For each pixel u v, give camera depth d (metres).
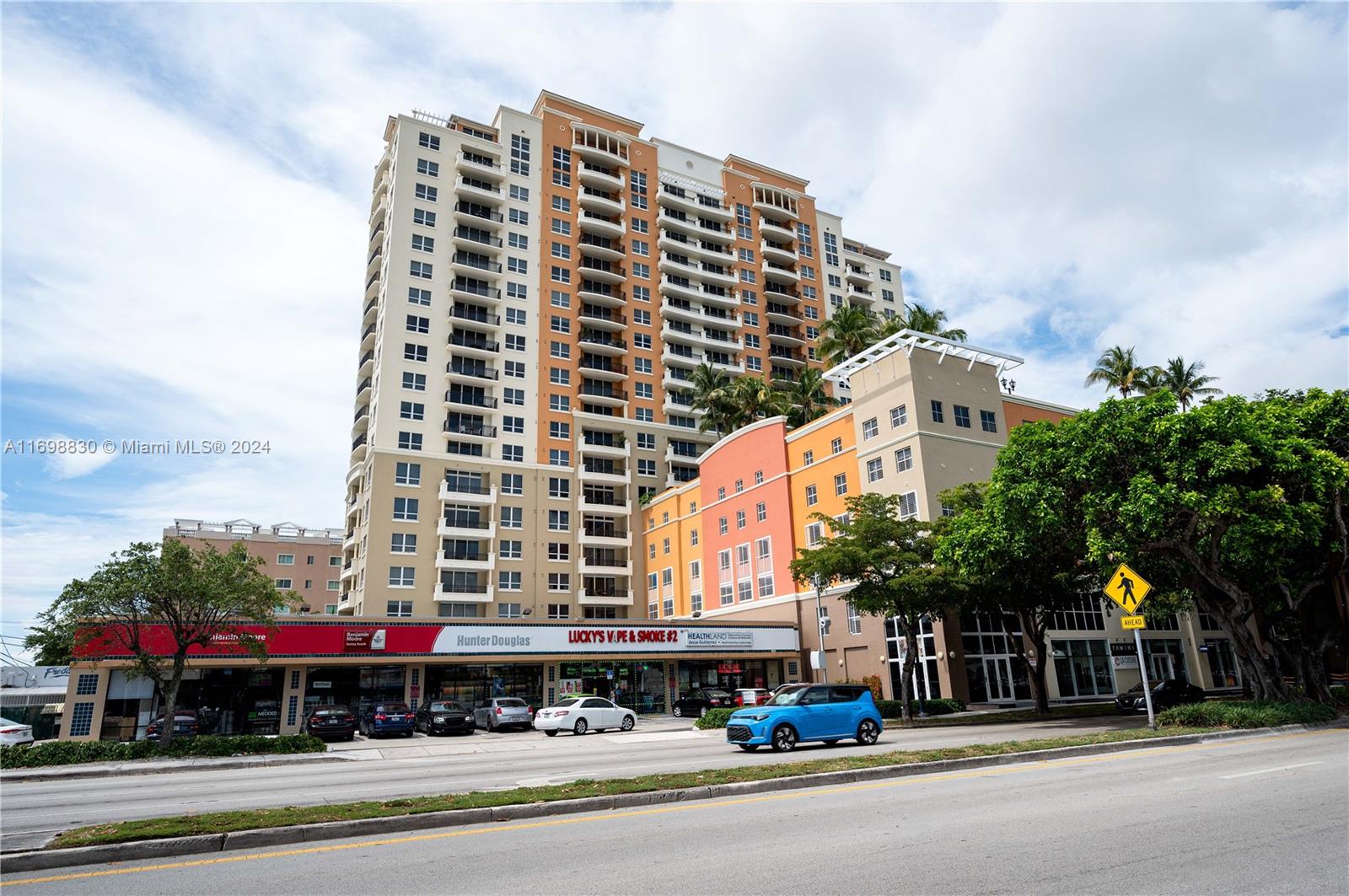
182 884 7.36
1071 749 15.57
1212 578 23.67
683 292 79.62
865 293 95.31
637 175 82.31
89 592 25.58
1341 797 10.02
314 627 38.56
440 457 63.50
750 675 49.59
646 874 7.22
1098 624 46.62
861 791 11.76
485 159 74.31
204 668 36.78
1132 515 21.55
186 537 90.88
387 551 59.62
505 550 64.38
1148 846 7.74
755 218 88.62
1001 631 41.72
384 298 65.81
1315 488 22.12
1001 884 6.61
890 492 43.81
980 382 46.22
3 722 30.17
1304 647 27.05
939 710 35.84
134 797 14.67
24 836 9.11
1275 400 28.14
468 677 42.81
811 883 6.78
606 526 69.94
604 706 34.28
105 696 34.50
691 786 11.63
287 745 26.27
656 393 76.38
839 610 47.06
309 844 8.95
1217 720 19.83
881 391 45.38
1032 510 23.92
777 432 54.25
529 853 8.20
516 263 72.44
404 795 12.98
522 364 69.88
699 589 61.81
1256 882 6.54
